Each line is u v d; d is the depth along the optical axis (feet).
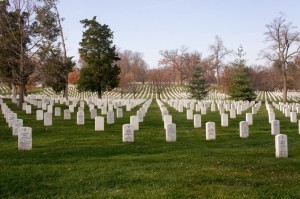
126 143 56.44
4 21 122.42
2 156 45.93
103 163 42.14
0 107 117.50
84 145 54.60
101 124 70.74
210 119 95.40
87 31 189.98
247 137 63.41
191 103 135.95
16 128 62.13
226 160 44.01
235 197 30.09
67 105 136.15
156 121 87.40
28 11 123.75
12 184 33.68
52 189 32.40
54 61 131.44
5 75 130.72
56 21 135.54
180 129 73.46
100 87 191.31
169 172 37.96
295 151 50.55
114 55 193.98
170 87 340.80
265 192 31.45
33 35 122.83
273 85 288.71
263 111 127.75
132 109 131.34
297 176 36.68
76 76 287.89
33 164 41.65
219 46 283.18
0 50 120.37
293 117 89.51
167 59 352.90
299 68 230.68
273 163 42.42
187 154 47.73
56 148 51.93
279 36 188.14
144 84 363.15
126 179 35.32
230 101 167.84
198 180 34.94
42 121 84.28
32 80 127.54
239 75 186.09
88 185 33.55
